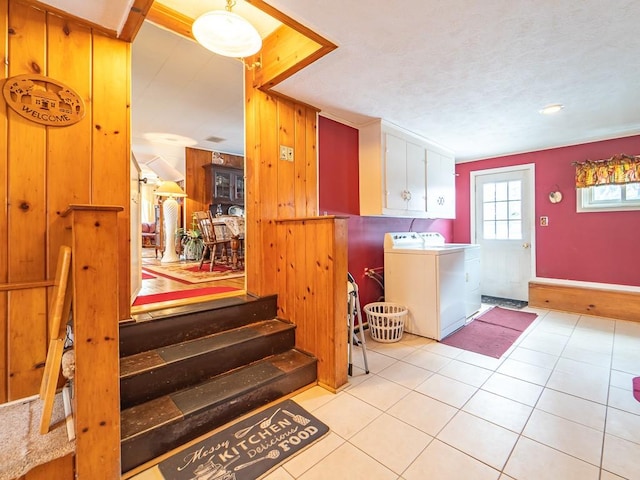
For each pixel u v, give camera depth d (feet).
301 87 7.86
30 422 4.28
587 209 12.60
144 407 5.21
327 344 6.98
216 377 6.28
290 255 7.90
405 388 6.88
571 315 12.19
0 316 4.71
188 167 18.75
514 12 5.12
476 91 8.07
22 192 4.86
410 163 11.51
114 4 4.94
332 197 10.00
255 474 4.48
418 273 10.34
